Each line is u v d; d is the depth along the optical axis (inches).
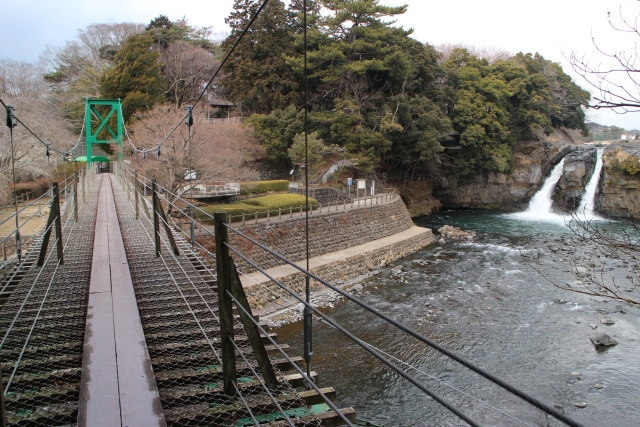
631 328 552.1
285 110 1357.0
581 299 652.7
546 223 1382.9
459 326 571.2
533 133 1775.3
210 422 121.9
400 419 373.4
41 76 1595.7
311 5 1451.8
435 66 1617.9
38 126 908.0
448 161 1648.6
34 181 963.3
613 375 444.1
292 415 125.9
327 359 475.8
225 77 1494.8
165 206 746.2
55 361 155.2
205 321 193.8
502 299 670.5
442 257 970.7
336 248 944.9
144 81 1312.7
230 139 1100.5
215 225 132.5
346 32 1378.0
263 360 133.2
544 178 1700.3
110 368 136.6
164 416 113.5
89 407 115.5
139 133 920.3
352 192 1336.1
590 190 1545.3
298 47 1414.9
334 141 1359.5
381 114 1353.3
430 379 437.1
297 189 1203.9
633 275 713.0
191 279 255.4
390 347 507.8
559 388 422.3
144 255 313.3
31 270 284.7
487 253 986.7
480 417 378.3
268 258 792.3
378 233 1091.3
